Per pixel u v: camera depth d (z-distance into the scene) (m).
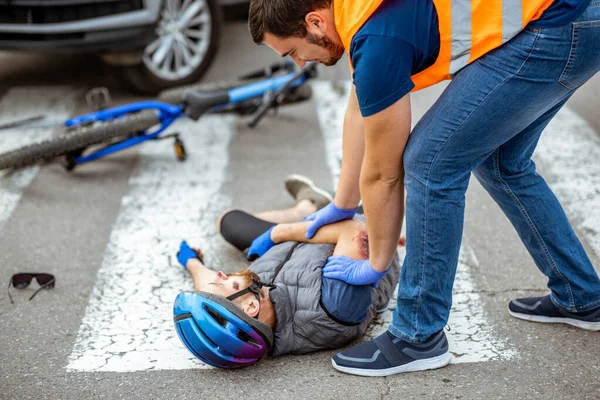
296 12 2.22
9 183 4.52
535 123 2.56
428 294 2.61
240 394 2.75
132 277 3.59
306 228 3.17
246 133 5.13
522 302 3.11
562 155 4.53
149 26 5.41
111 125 4.46
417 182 2.42
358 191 2.93
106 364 2.97
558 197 4.07
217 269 3.62
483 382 2.75
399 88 2.20
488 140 2.37
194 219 4.09
